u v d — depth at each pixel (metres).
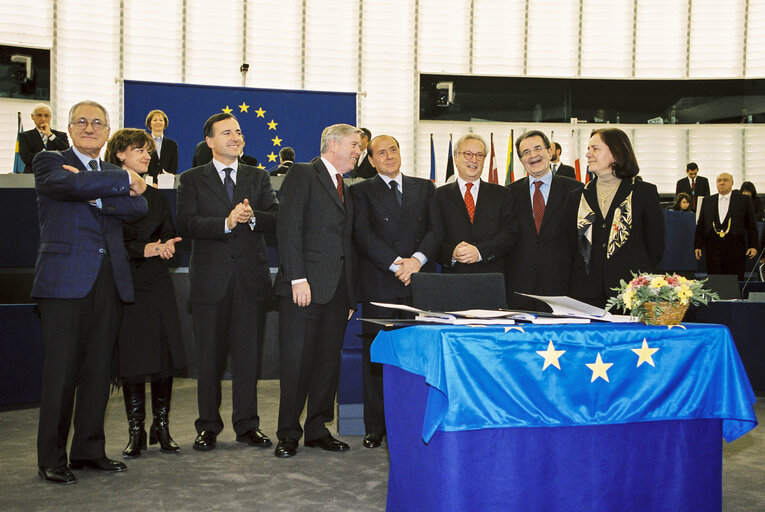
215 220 3.80
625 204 3.63
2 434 4.34
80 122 3.34
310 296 3.75
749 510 2.90
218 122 3.99
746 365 5.87
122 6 11.11
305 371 3.81
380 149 4.04
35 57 10.70
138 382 3.77
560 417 2.29
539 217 4.12
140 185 3.34
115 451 3.85
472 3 12.20
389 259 3.85
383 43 12.05
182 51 11.36
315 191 3.85
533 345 2.29
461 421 2.18
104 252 3.37
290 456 3.71
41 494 3.06
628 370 2.38
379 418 4.00
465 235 4.11
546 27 12.32
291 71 11.80
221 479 3.28
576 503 2.32
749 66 12.27
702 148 12.38
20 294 6.29
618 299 2.68
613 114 12.39
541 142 4.12
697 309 6.06
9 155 10.58
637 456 2.38
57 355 3.26
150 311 3.73
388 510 2.69
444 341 2.22
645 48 12.35
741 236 8.25
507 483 2.25
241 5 11.57
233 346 3.99
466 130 12.23
